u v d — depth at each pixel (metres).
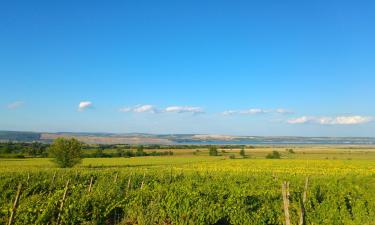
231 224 19.81
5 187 31.00
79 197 20.20
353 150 168.38
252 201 21.81
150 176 41.31
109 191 23.28
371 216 21.38
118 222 19.48
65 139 67.06
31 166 65.94
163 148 153.12
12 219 13.75
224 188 26.94
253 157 107.25
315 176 46.66
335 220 20.59
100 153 104.56
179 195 20.09
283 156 115.25
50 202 16.42
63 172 44.75
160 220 19.41
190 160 91.19
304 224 19.83
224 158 100.94
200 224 18.62
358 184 34.72
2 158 90.44
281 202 22.31
